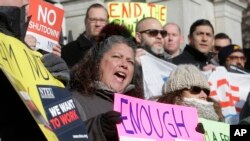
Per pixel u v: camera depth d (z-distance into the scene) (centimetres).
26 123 382
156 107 561
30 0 756
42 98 417
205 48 1070
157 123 556
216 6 1903
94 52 588
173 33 1109
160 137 554
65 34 1647
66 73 492
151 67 917
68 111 440
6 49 393
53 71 483
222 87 1038
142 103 546
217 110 718
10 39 407
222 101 1035
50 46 783
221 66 1062
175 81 677
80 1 1638
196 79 674
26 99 364
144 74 906
